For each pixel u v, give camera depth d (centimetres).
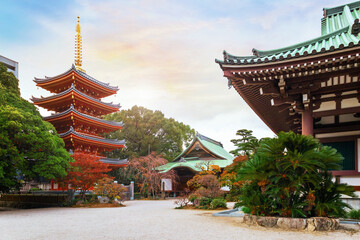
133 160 4056
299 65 912
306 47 1043
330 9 1483
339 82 991
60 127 4000
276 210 970
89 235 886
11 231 1019
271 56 1017
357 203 1017
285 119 1527
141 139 5434
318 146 947
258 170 953
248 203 1000
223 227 973
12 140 2072
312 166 896
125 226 1086
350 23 1152
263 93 1048
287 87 1046
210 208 1970
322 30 1418
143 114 5769
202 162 3950
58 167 2161
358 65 892
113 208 2231
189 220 1235
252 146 1327
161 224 1120
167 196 4181
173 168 4134
